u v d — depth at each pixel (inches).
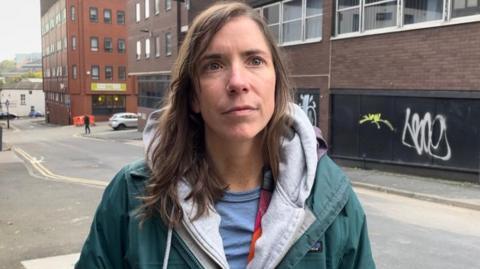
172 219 52.2
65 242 250.5
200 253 52.2
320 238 53.4
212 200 54.9
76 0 2164.1
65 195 397.7
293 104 59.7
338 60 579.2
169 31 1213.7
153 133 60.6
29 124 2672.2
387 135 514.9
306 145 56.5
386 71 512.1
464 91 429.4
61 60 2412.6
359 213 58.7
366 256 58.7
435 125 458.9
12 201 370.0
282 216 52.9
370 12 534.6
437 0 454.6
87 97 2191.2
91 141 1201.4
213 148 56.5
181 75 57.0
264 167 57.2
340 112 581.6
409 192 384.2
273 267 51.8
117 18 2220.7
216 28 52.7
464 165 432.1
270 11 701.9
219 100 52.2
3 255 227.5
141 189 55.6
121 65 2242.9
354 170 525.0
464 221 297.4
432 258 223.3
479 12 418.0
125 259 55.8
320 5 608.7
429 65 462.3
